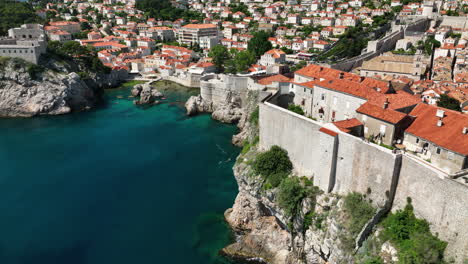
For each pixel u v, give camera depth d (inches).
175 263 2289.6
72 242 2469.2
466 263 1515.7
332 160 2082.9
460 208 1540.4
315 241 2117.4
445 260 1584.6
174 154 3759.8
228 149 3855.8
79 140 4192.9
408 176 1759.4
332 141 2053.4
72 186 3159.5
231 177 3275.1
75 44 6382.9
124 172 3393.2
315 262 2171.5
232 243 2480.3
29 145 4074.8
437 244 1617.9
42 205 2891.2
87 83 5895.7
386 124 2105.1
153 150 3868.1
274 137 2618.1
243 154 2945.4
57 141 4180.6
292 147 2443.4
